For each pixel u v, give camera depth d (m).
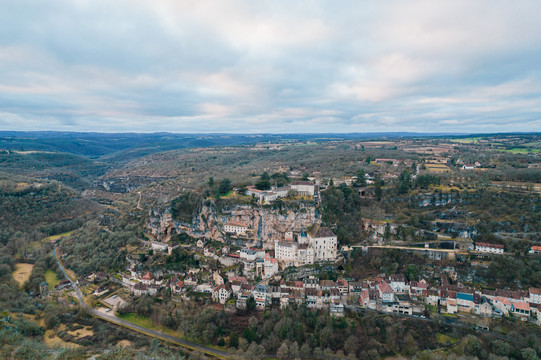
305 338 145.62
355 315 156.88
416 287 170.38
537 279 161.75
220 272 192.62
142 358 131.88
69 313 173.62
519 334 138.00
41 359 128.00
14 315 161.50
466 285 173.12
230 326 157.88
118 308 177.38
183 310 166.75
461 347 136.88
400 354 137.50
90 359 135.25
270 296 171.62
